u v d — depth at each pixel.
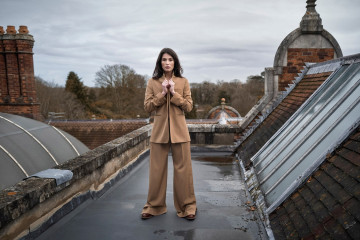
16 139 8.09
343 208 1.99
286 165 3.60
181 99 3.21
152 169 3.40
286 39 7.68
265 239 2.76
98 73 65.94
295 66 7.77
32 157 7.77
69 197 3.49
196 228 3.10
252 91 72.88
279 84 7.83
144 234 2.98
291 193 2.88
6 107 14.41
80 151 9.94
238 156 6.71
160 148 3.37
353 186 2.07
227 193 4.23
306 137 3.72
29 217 2.76
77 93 64.88
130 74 66.31
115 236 2.93
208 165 6.11
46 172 3.35
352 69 4.33
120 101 66.00
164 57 3.25
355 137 2.64
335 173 2.46
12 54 14.02
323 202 2.28
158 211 3.46
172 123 3.29
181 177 3.36
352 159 2.37
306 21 7.59
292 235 2.30
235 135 7.90
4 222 2.39
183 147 3.32
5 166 6.78
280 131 4.97
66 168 3.55
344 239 1.75
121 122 19.91
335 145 2.81
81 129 19.81
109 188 4.50
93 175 4.09
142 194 4.23
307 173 2.86
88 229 3.09
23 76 14.19
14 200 2.52
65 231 3.04
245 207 3.65
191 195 3.43
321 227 2.05
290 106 5.99
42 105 50.84
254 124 7.50
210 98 80.19
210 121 34.62
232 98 73.44
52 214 3.12
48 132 9.59
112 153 4.74
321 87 4.97
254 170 4.50
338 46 7.63
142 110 65.31
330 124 3.40
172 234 2.97
